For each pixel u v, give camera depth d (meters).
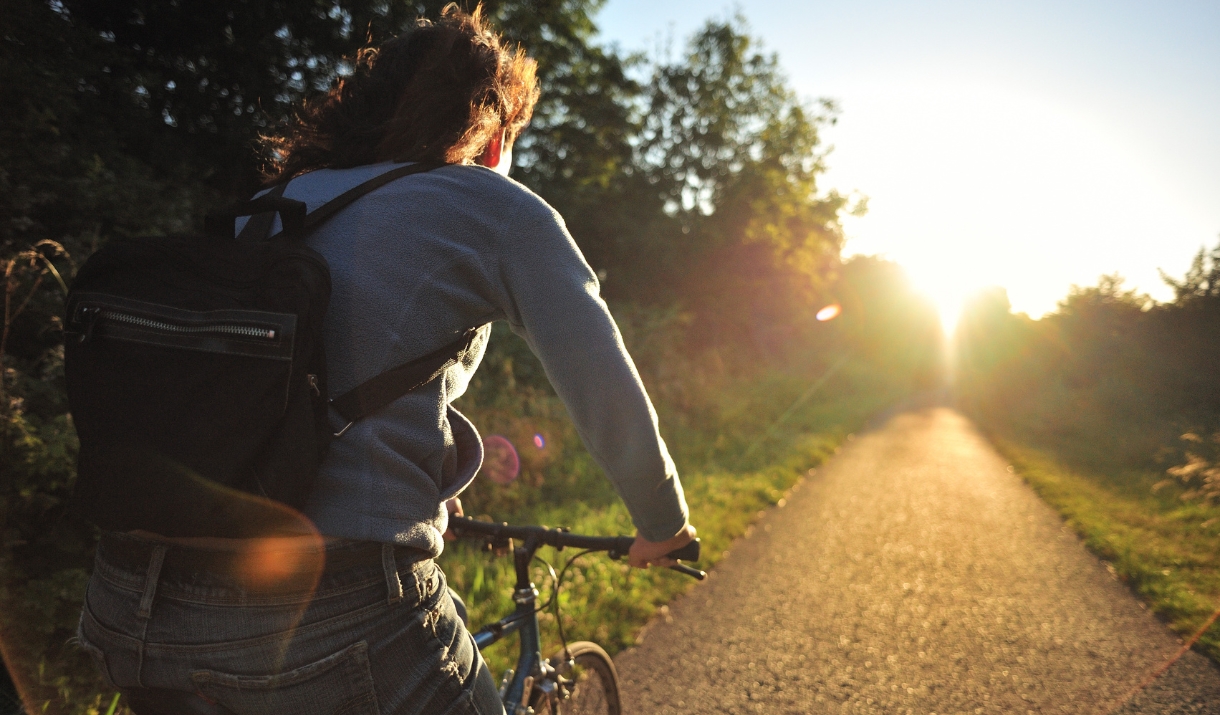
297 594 0.85
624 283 16.33
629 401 0.97
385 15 8.39
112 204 4.59
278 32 8.26
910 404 24.33
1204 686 3.07
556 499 6.05
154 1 7.24
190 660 0.85
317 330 0.85
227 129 7.78
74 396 0.84
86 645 0.92
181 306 0.84
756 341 22.20
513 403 6.37
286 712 0.87
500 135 1.23
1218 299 12.96
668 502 1.07
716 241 18.44
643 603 3.72
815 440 11.13
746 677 3.09
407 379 0.92
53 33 4.86
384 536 0.87
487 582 3.61
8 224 3.64
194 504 0.77
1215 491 6.79
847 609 3.92
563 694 1.80
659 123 20.33
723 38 19.72
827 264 26.08
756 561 4.74
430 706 0.96
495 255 0.98
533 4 12.45
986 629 3.67
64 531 2.71
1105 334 15.62
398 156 1.08
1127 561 4.75
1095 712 2.85
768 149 20.70
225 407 0.80
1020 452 11.11
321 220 0.97
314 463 0.81
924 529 5.80
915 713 2.83
